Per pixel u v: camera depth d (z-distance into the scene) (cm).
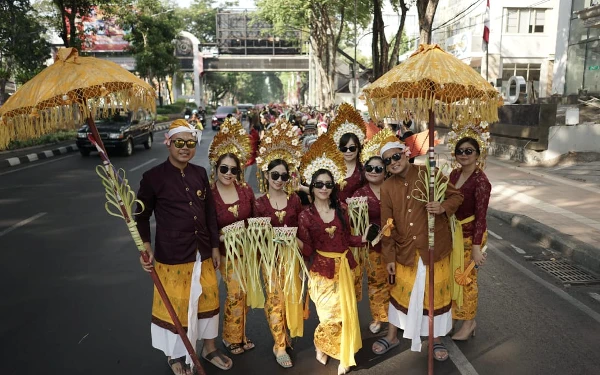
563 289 518
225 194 370
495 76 2731
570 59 2259
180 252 338
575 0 2211
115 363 373
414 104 350
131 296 493
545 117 1326
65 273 553
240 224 363
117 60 4891
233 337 382
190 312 339
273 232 365
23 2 1898
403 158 357
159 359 379
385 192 367
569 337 411
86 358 379
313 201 360
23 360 374
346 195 465
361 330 430
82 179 1193
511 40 2722
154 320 349
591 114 1744
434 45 336
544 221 753
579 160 1314
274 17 2914
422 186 355
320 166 356
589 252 591
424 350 392
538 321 441
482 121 361
